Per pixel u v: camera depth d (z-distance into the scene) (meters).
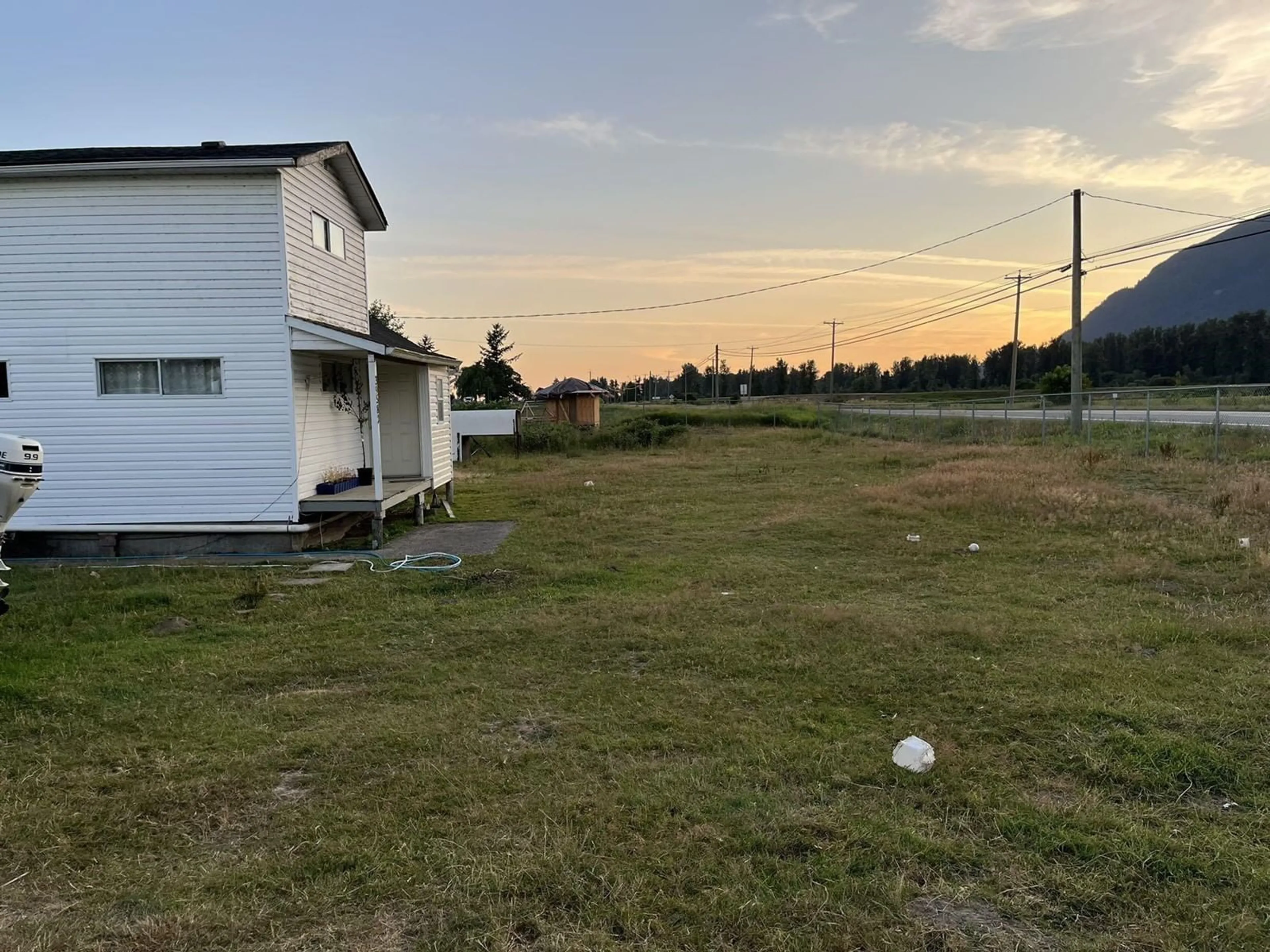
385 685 4.57
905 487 12.69
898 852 2.76
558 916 2.45
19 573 8.05
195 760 3.57
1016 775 3.32
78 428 9.20
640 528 10.34
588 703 4.21
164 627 5.83
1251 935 2.30
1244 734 3.61
